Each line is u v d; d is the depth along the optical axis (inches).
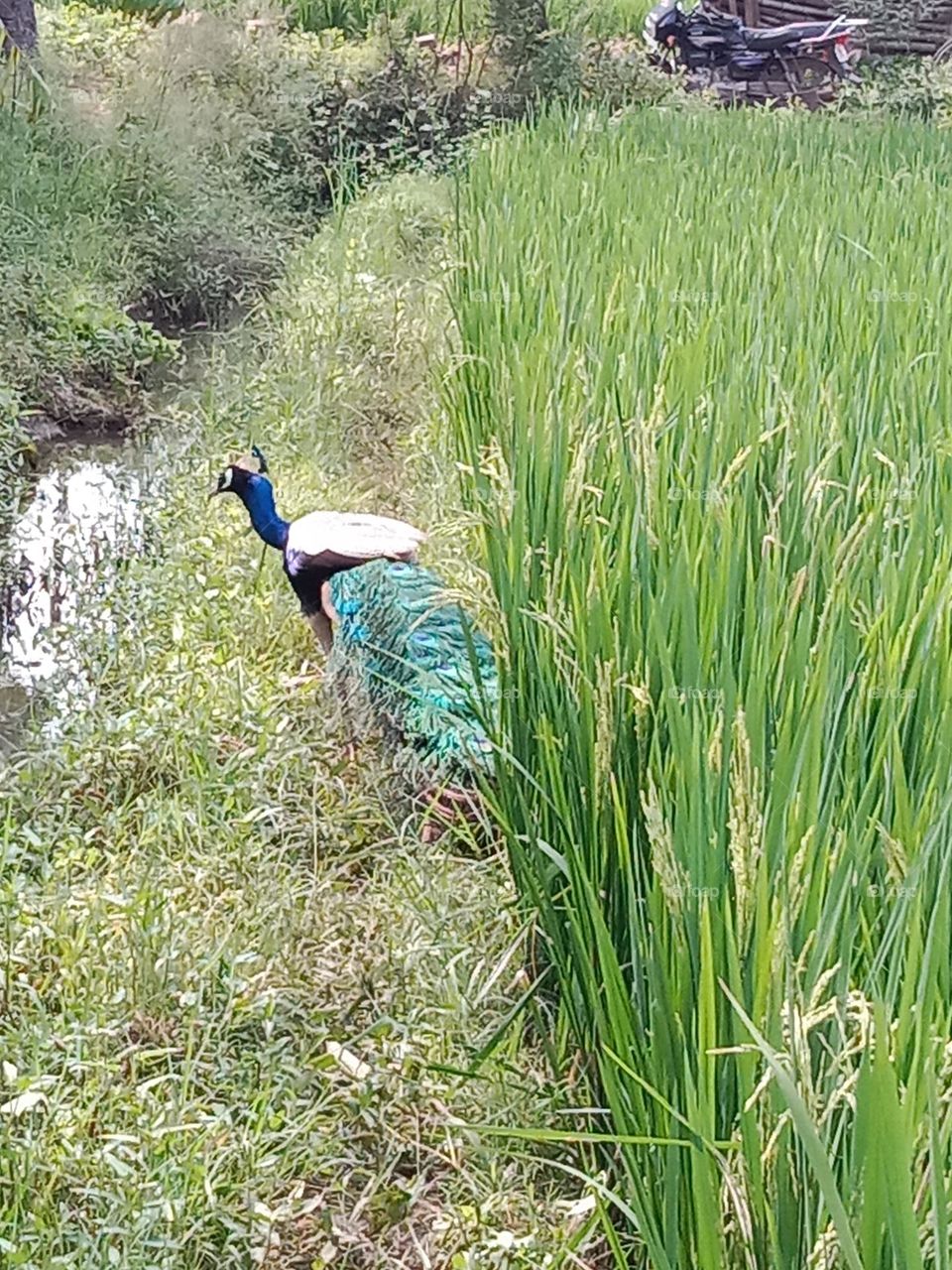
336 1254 128.6
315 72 628.4
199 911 167.0
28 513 319.3
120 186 491.5
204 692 209.2
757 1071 96.2
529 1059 145.3
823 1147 77.8
